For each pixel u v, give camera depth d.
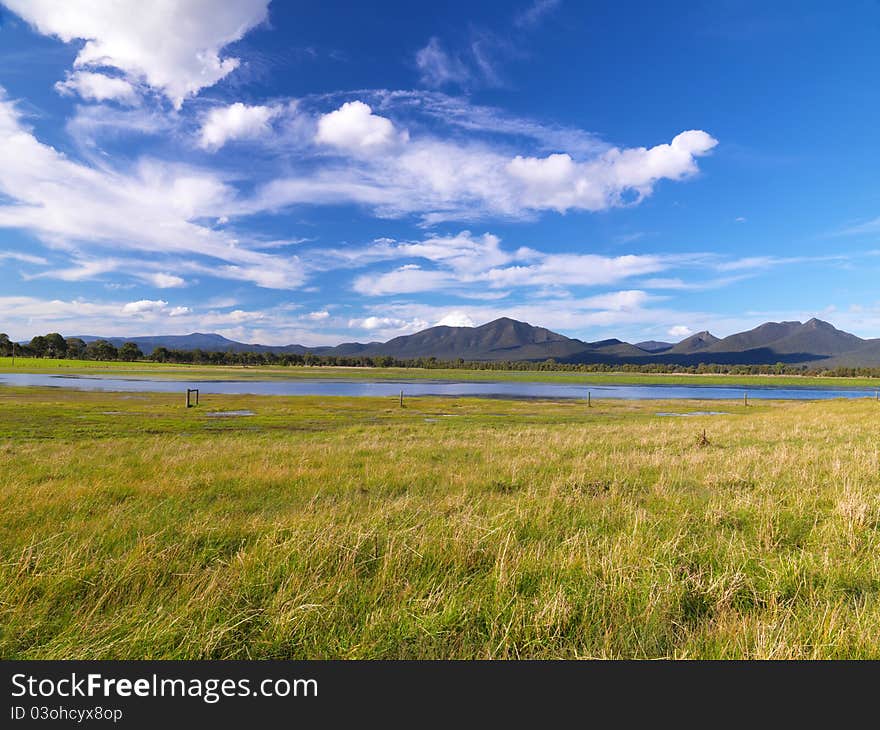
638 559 5.35
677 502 8.35
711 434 20.94
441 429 27.83
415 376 178.50
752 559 5.61
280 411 42.56
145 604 4.50
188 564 5.40
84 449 16.91
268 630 4.05
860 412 31.86
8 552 5.76
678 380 192.62
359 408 48.28
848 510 7.16
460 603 4.41
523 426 30.12
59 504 8.11
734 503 8.20
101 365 193.38
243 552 5.51
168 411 39.81
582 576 5.00
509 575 4.95
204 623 4.04
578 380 171.50
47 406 41.12
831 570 5.11
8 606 4.31
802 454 13.41
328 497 9.12
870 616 4.14
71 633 3.98
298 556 5.40
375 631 4.04
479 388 104.19
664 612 4.29
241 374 158.75
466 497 8.88
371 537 6.12
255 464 12.88
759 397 87.44
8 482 10.22
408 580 4.98
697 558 5.67
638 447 16.86
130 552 5.54
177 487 9.75
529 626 4.02
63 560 5.23
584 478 10.70
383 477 11.09
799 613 4.31
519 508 7.80
